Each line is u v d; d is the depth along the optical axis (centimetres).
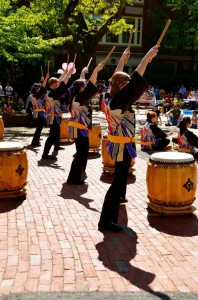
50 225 512
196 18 3228
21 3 2466
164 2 3394
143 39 3519
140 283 375
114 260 421
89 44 2392
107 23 2284
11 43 1389
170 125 1758
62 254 431
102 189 683
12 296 347
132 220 543
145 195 656
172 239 480
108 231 500
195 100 2431
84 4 2156
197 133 1452
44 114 1102
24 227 503
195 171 554
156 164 547
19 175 601
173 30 3350
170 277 388
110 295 352
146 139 1067
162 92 2727
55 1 1920
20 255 425
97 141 1011
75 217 544
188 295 356
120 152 480
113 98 467
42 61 2536
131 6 3422
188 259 428
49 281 373
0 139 1140
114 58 3438
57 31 2111
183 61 3647
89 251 441
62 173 790
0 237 470
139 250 447
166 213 554
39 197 628
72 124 688
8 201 602
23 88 2581
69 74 869
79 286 366
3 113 1623
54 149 1048
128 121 479
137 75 438
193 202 600
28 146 1108
